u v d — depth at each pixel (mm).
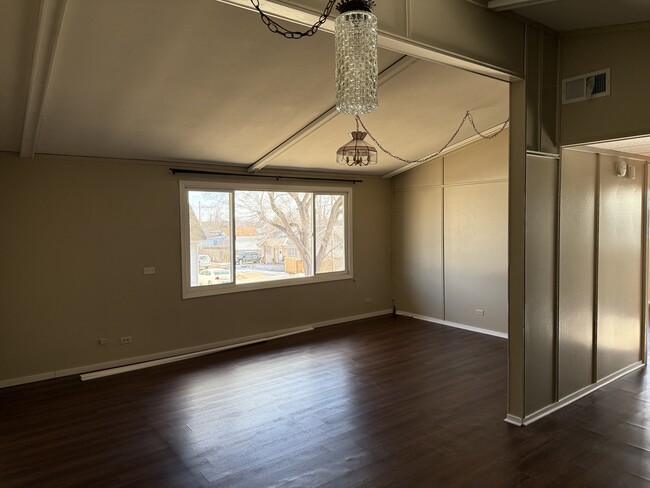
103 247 5199
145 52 3236
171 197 5645
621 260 4719
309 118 4777
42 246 4848
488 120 5582
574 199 4070
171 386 4648
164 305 5617
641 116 3420
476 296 6711
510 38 3436
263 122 4730
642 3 3139
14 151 4660
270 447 3344
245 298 6289
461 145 6656
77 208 5039
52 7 2615
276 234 6695
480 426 3631
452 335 6520
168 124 4516
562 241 3949
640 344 5098
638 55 3438
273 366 5234
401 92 4500
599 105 3650
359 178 7543
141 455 3264
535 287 3699
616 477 2879
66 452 3328
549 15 3445
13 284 4707
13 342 4723
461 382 4633
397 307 8023
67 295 5000
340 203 7426
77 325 5062
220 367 5238
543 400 3828
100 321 5195
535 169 3672
